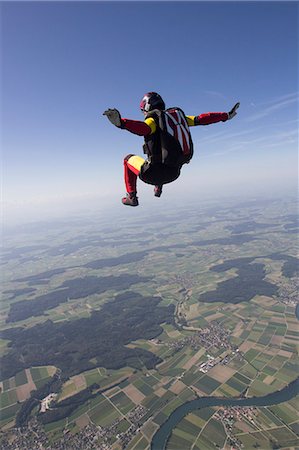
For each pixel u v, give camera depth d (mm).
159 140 4781
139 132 4391
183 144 4844
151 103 4977
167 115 4758
